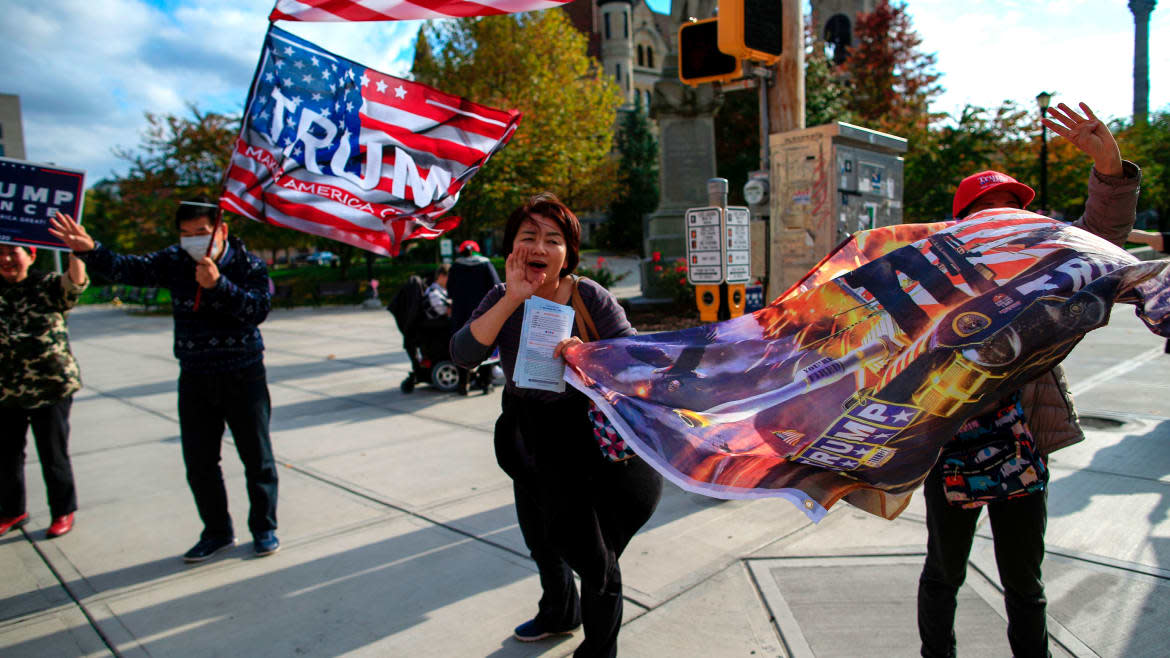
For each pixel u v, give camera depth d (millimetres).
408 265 33625
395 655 2748
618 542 2350
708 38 5484
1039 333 1887
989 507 2123
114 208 30359
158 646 2867
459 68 24953
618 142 44094
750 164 29109
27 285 3938
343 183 3297
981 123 20016
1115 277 1855
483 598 3176
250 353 3609
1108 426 5141
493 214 23922
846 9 55031
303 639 2885
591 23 66312
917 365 2027
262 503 3703
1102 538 3350
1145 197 26359
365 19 2945
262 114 3152
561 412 2395
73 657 2807
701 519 3908
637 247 43594
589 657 2309
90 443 6262
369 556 3650
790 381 2232
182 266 3506
